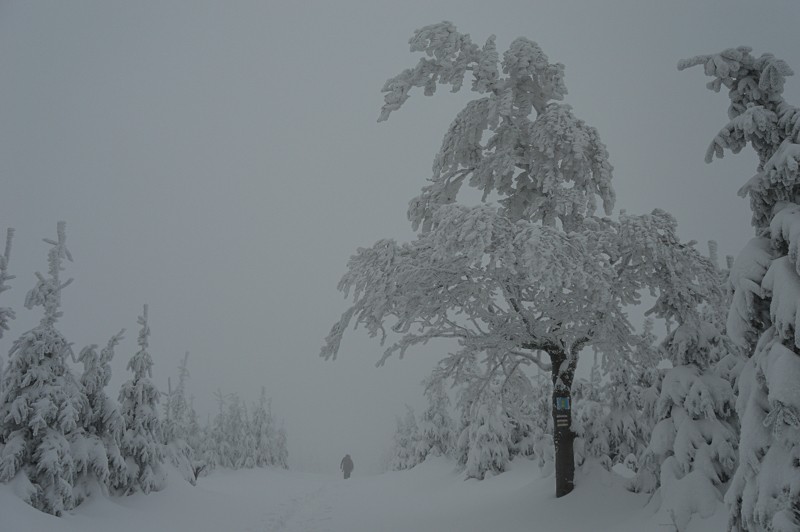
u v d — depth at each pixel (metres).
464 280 11.69
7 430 11.30
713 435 9.52
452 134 13.56
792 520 5.12
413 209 14.20
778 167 6.27
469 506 15.07
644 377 15.64
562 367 12.52
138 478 14.20
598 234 10.86
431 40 12.71
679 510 8.92
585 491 11.90
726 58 7.27
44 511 10.61
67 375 12.20
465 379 13.80
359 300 11.48
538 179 12.84
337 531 12.98
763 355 5.85
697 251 11.33
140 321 15.51
